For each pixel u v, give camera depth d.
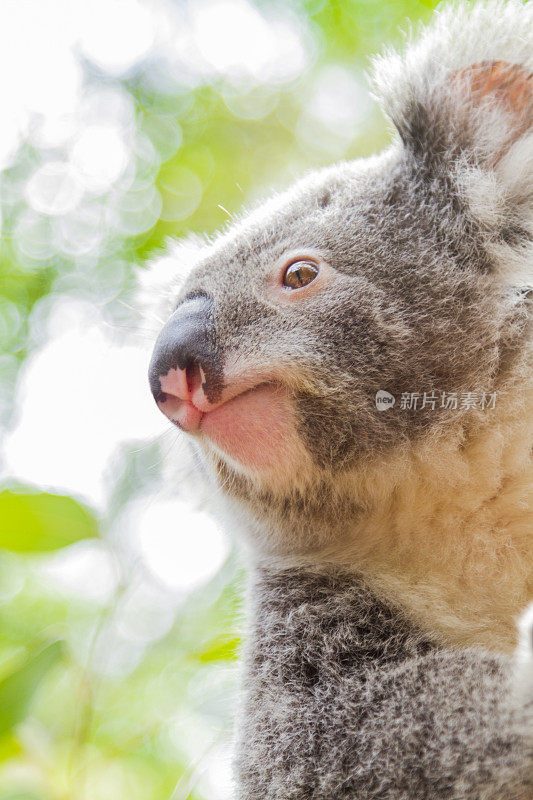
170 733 1.60
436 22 1.50
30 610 1.78
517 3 1.49
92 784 1.52
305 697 1.44
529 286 1.46
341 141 2.55
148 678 1.62
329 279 1.46
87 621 1.70
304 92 2.63
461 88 1.48
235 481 1.49
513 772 1.39
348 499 1.46
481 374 1.45
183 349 1.46
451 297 1.45
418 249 1.46
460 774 1.40
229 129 2.70
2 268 2.92
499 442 1.45
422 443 1.45
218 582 1.63
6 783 1.49
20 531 1.52
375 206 1.47
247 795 1.45
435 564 1.46
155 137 2.75
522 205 1.46
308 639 1.45
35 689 1.49
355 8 2.54
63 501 1.52
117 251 2.71
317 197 1.48
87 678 1.50
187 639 1.63
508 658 1.41
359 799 1.42
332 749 1.43
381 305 1.45
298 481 1.46
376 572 1.46
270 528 1.48
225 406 1.46
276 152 2.65
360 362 1.45
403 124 1.49
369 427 1.45
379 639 1.45
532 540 1.45
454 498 1.45
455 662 1.42
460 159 1.47
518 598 1.45
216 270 1.48
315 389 1.45
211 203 2.60
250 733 1.46
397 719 1.42
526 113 1.47
